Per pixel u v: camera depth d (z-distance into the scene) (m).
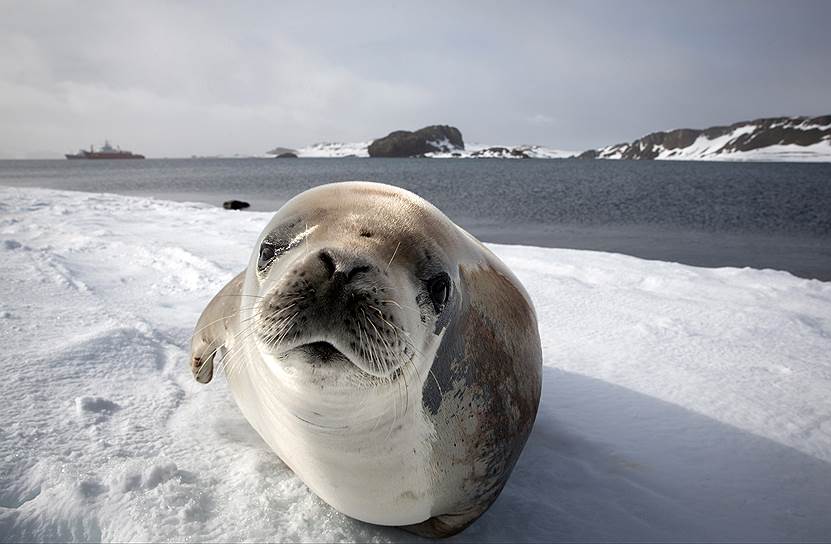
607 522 2.61
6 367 3.34
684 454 3.16
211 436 2.94
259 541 2.17
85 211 12.53
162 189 36.06
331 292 1.81
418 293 2.16
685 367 4.36
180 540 2.09
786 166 106.81
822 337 5.17
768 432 3.40
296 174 65.12
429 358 2.21
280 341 1.81
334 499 2.37
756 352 4.72
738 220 20.53
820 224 19.38
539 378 3.02
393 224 2.30
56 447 2.60
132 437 2.79
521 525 2.58
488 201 28.55
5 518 2.08
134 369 3.59
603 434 3.34
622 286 6.96
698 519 2.63
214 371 3.68
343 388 1.92
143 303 5.14
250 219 12.00
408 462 2.23
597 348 4.73
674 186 42.91
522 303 3.09
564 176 61.34
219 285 5.93
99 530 2.12
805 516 2.67
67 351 3.64
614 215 22.03
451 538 2.49
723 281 7.43
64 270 5.97
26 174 62.81
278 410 2.24
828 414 3.63
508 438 2.58
